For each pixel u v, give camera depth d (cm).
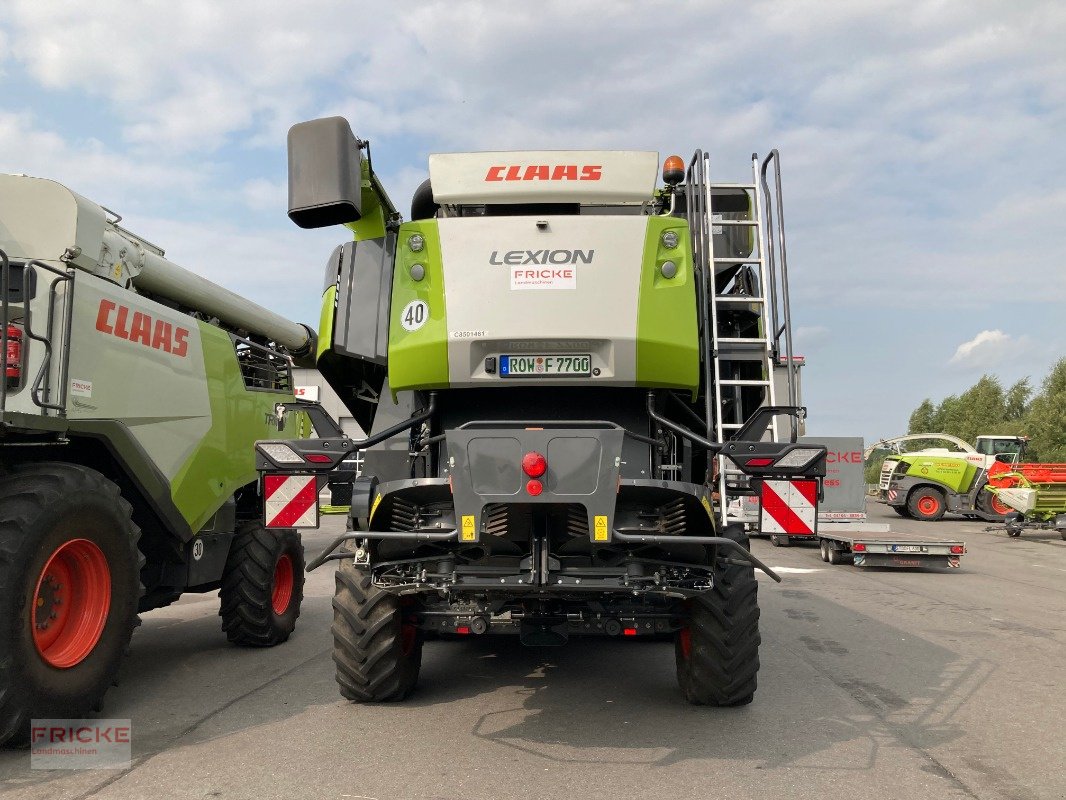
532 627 423
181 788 340
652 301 424
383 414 461
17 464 429
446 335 420
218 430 615
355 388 525
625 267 425
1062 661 618
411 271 432
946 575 1199
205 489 589
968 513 2277
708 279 478
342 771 362
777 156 494
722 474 446
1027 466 1891
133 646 662
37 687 378
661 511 407
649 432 451
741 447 407
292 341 907
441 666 585
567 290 421
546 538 387
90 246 497
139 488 510
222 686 524
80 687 409
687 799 332
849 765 378
